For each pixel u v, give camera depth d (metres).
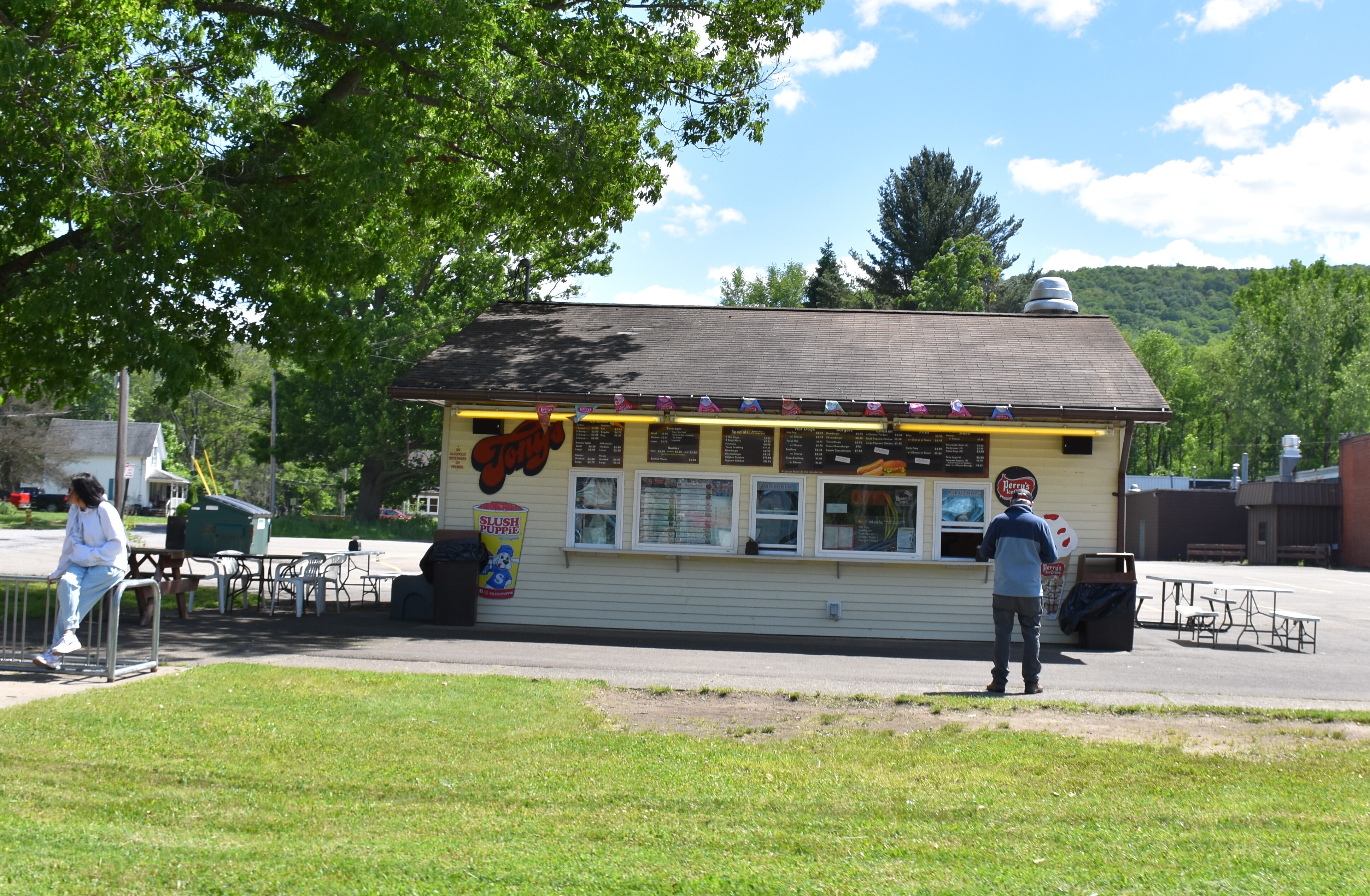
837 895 4.39
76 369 13.53
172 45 13.11
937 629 13.52
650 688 9.07
